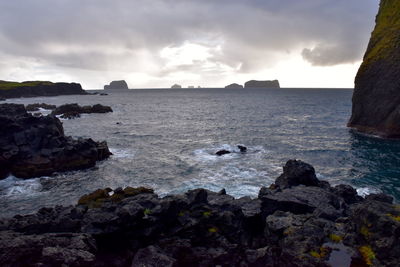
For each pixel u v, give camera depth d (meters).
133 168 42.47
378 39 81.19
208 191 27.42
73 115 106.62
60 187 35.78
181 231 21.30
